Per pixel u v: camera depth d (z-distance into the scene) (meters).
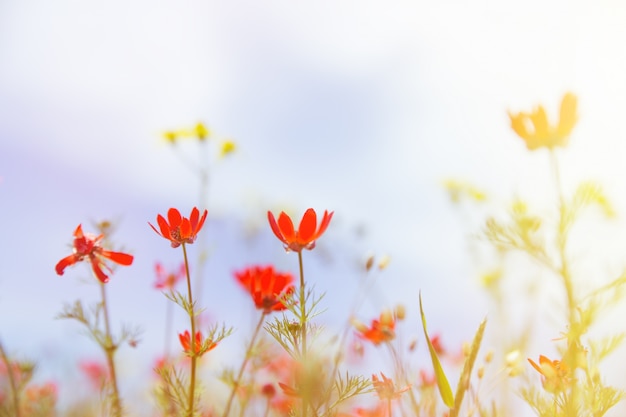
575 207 0.56
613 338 0.54
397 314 0.60
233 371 0.62
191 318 0.57
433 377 0.60
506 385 0.61
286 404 0.63
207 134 0.90
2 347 0.65
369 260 0.62
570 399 0.53
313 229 0.55
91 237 0.59
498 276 0.74
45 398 0.71
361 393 0.56
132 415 0.69
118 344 0.63
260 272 0.60
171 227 0.57
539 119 0.57
